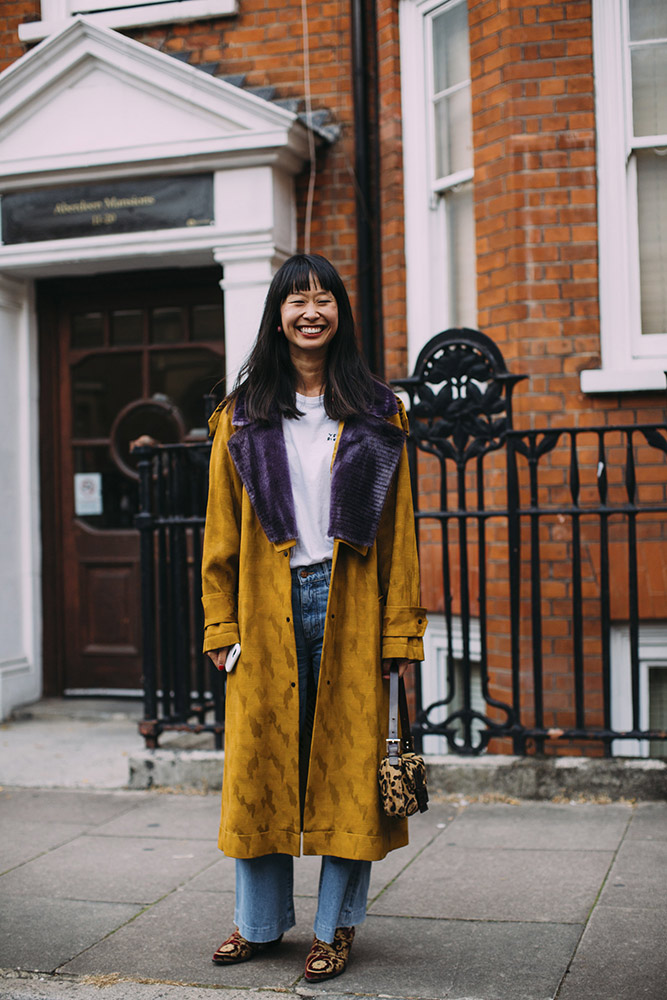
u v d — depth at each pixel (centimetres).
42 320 659
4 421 635
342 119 587
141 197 574
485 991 258
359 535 264
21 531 648
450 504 526
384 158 576
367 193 583
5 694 625
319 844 266
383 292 579
